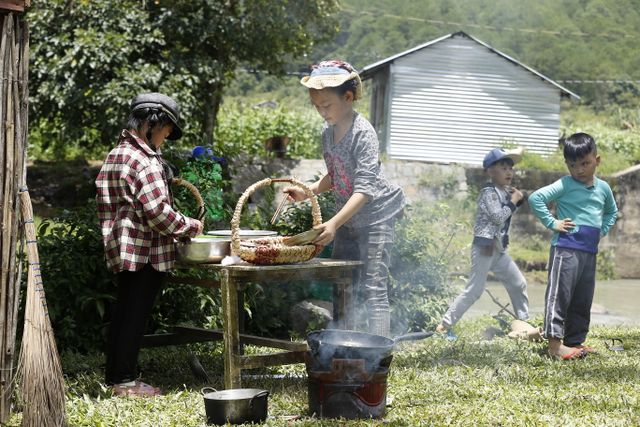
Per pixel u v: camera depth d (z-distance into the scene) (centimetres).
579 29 2466
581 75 2739
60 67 1412
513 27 2573
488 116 2172
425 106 2144
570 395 439
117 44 1416
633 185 1569
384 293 489
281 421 377
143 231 445
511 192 680
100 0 1463
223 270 424
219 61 1578
